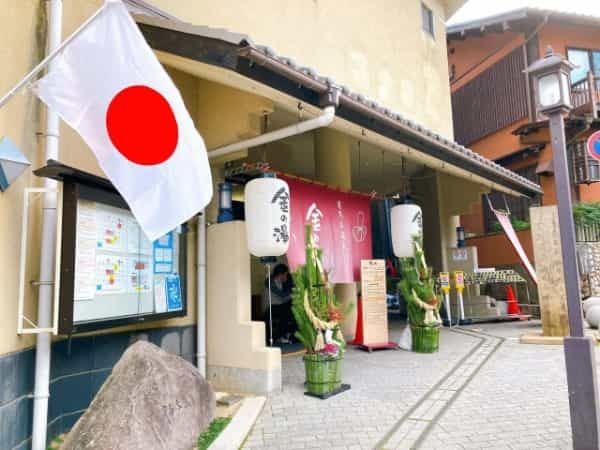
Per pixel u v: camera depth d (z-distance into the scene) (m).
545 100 4.19
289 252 7.18
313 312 5.71
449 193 13.16
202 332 6.12
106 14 3.19
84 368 4.46
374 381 6.27
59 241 3.69
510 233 12.59
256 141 5.90
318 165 9.67
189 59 4.81
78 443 3.38
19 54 3.75
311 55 9.29
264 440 4.20
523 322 12.48
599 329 9.27
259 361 5.75
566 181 4.07
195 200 3.40
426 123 13.13
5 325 3.37
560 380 6.12
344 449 3.96
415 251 8.55
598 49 17.36
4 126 3.47
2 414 3.25
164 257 5.25
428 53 13.74
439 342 9.42
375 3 11.63
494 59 18.34
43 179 3.98
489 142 18.64
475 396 5.47
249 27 7.75
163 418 3.83
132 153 3.29
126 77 3.25
